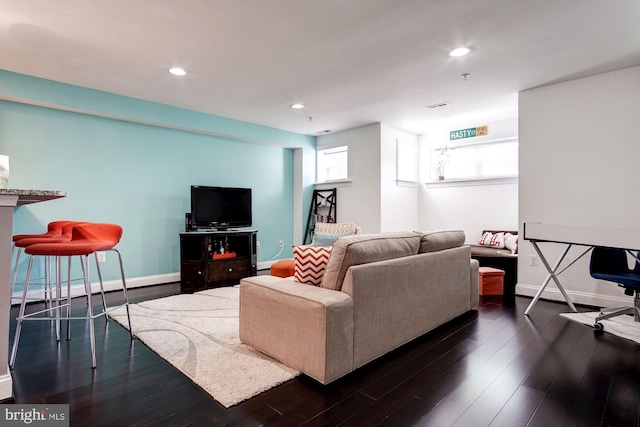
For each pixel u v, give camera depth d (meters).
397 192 5.41
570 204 3.46
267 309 2.13
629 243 2.36
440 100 4.07
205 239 4.27
